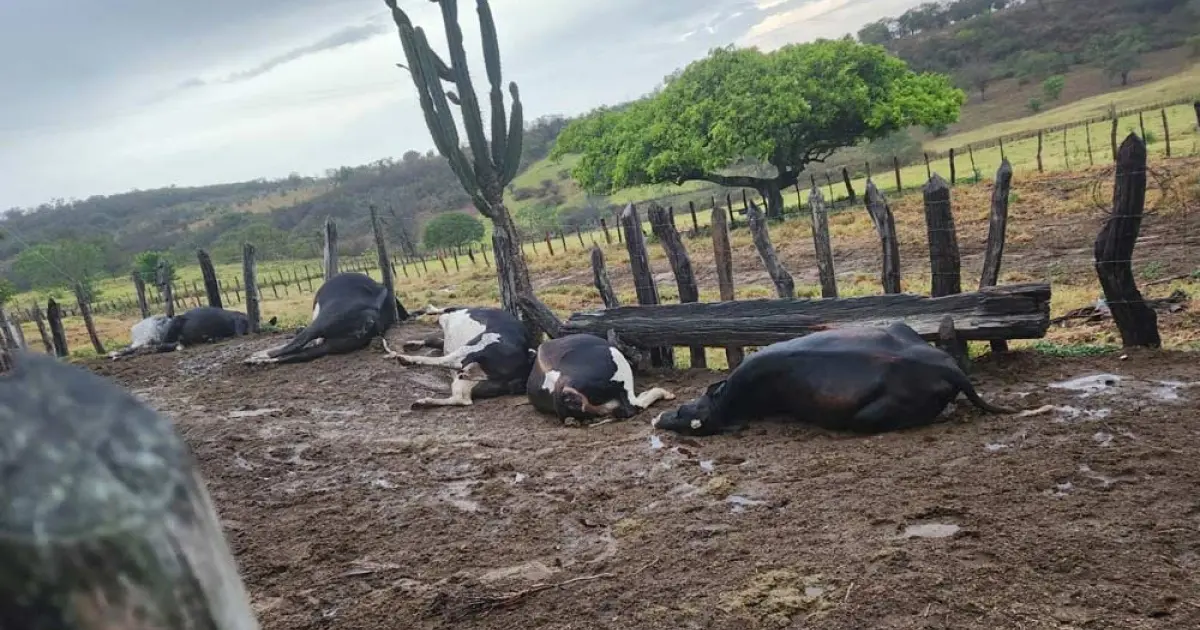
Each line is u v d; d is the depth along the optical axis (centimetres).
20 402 63
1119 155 699
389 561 504
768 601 399
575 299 1747
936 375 611
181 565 64
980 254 1669
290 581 489
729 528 492
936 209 770
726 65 3272
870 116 3023
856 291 1422
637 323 908
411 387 962
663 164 3084
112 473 63
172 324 1379
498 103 1284
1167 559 395
